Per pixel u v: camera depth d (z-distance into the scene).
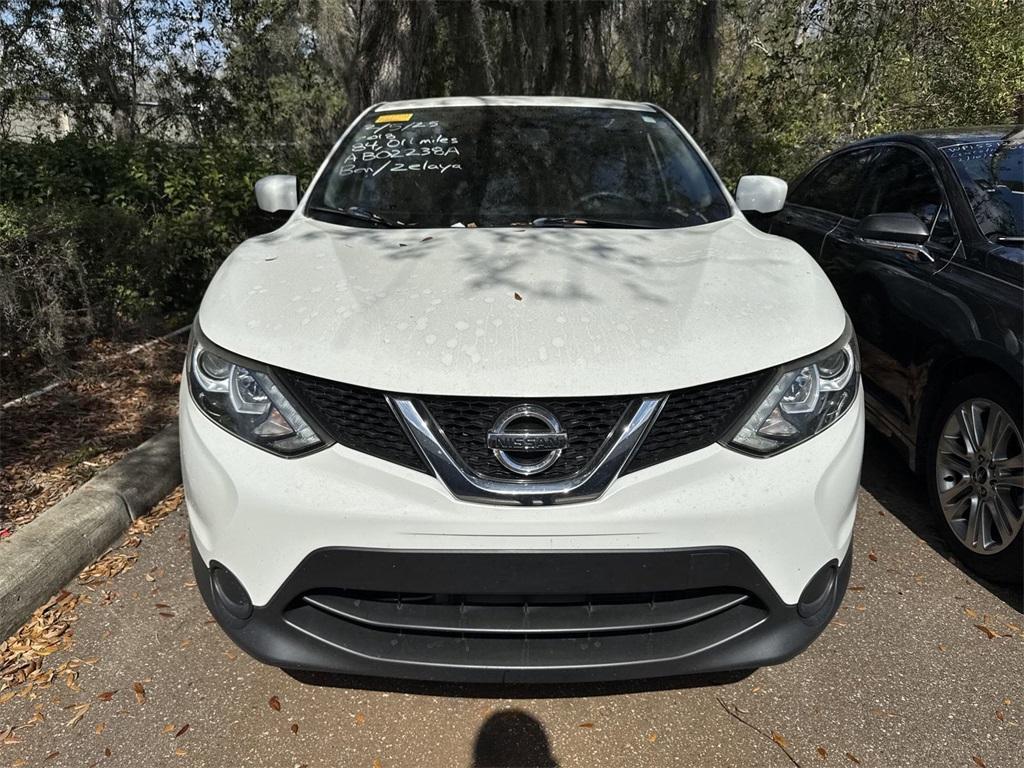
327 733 2.13
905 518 3.25
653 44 8.62
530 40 8.22
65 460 3.60
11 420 4.05
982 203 3.15
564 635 1.89
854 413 2.05
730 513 1.82
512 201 2.89
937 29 9.83
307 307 2.05
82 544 2.85
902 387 3.25
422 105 3.46
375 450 1.83
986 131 3.79
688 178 3.09
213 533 1.93
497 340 1.88
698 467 1.83
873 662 2.40
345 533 1.81
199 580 2.07
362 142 3.25
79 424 4.04
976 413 2.82
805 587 1.94
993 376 2.73
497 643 1.89
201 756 2.05
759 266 2.36
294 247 2.53
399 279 2.18
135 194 5.94
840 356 2.06
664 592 1.88
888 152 4.04
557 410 1.79
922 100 10.07
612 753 2.07
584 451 1.80
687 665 1.89
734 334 1.95
